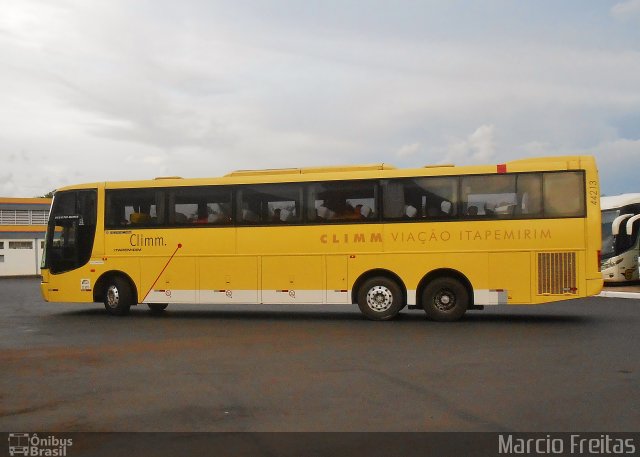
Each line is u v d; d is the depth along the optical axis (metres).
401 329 14.10
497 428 6.48
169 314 18.33
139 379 9.05
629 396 7.75
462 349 11.29
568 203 14.70
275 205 16.16
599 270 14.52
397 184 15.50
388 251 15.42
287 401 7.69
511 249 14.84
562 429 6.43
